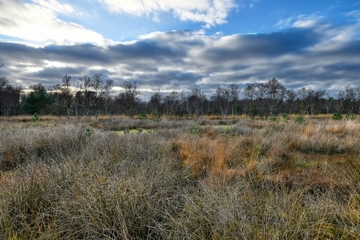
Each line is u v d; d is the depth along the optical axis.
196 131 8.35
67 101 31.28
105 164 3.69
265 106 33.25
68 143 5.21
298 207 2.24
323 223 2.00
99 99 32.59
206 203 2.42
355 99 37.84
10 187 2.69
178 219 2.27
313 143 5.61
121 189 2.57
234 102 41.47
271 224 2.02
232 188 2.73
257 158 4.56
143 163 3.74
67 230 2.08
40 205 2.42
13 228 2.12
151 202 2.52
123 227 2.00
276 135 6.82
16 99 44.62
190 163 4.18
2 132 6.85
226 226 2.00
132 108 29.59
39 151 4.88
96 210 2.22
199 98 44.38
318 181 3.13
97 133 6.75
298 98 42.66
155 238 2.15
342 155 4.94
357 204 2.29
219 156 4.21
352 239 1.84
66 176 3.03
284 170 3.81
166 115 29.88
